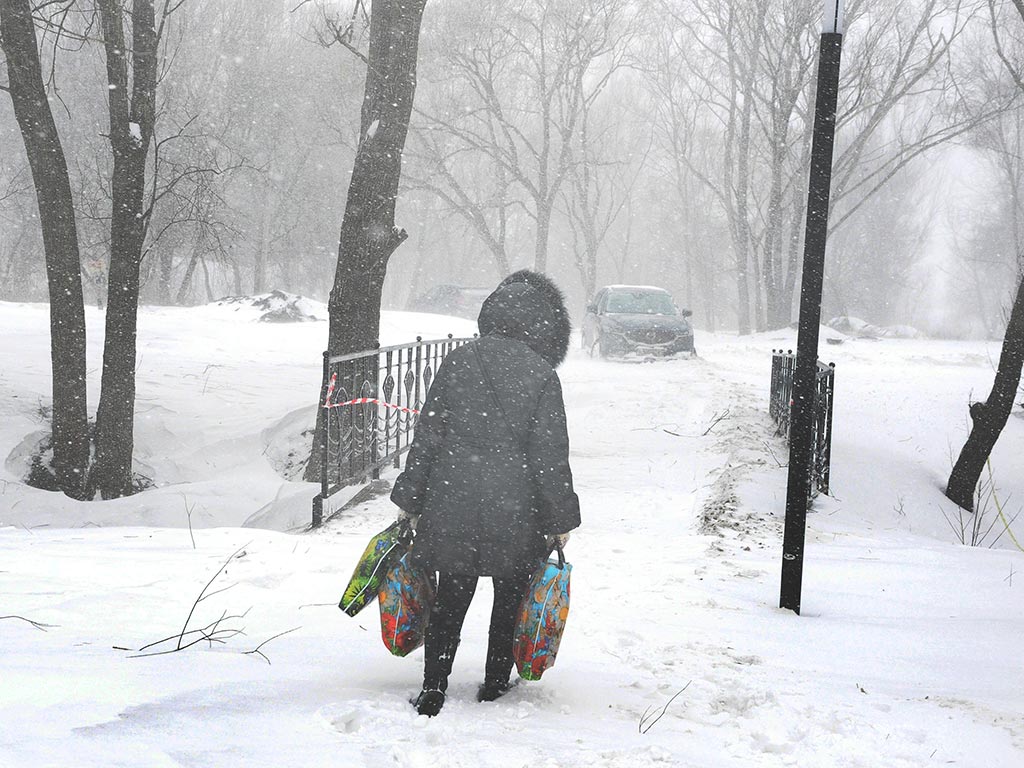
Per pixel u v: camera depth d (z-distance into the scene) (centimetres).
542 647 366
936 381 1892
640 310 2431
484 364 379
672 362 2238
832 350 2783
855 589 611
